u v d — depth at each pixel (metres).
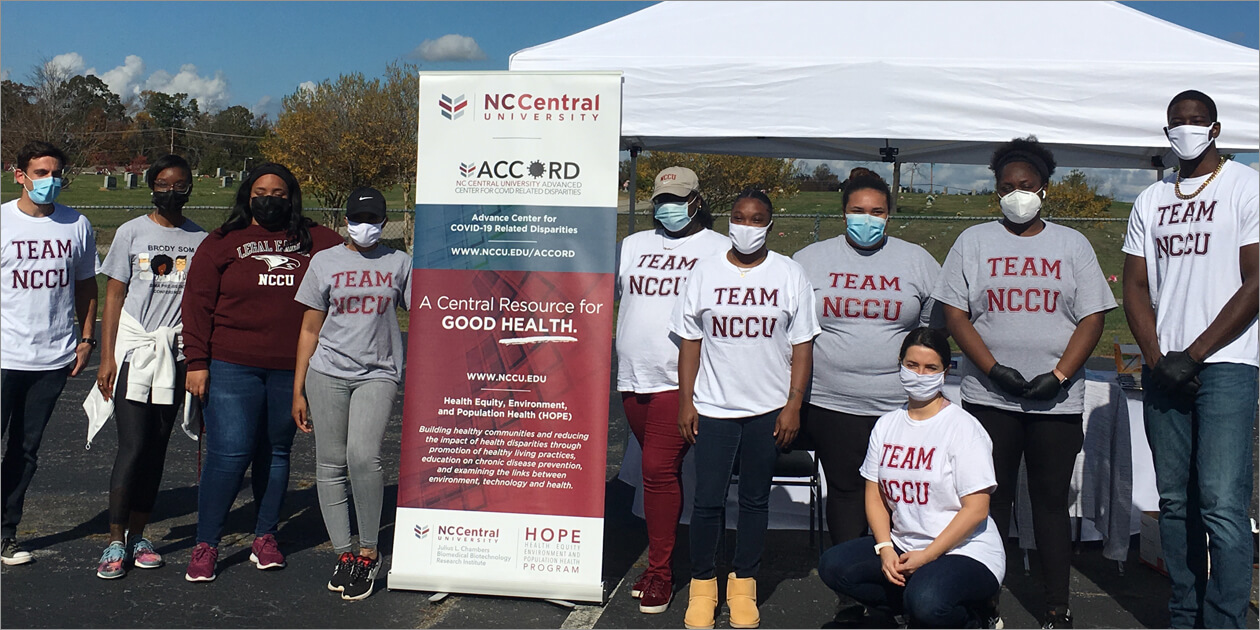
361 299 4.05
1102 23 4.66
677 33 4.89
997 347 3.77
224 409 4.26
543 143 4.14
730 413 3.78
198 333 4.23
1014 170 3.72
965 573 3.22
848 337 3.91
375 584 4.31
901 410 3.53
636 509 5.38
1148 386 3.65
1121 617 4.00
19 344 4.27
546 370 4.14
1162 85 4.40
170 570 4.44
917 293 3.91
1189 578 3.61
